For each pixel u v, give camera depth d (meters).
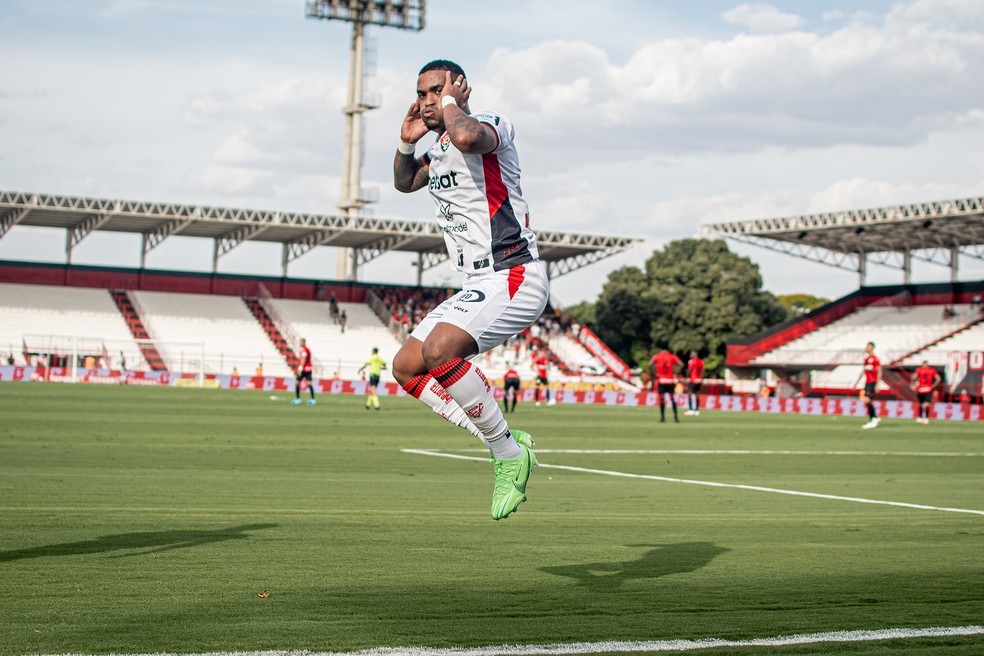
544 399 44.22
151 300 53.47
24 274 52.31
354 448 14.20
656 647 3.89
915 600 4.89
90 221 49.97
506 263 5.08
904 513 8.45
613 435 19.59
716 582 5.24
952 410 36.66
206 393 35.12
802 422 28.97
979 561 6.04
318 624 4.13
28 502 7.50
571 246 53.53
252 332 53.12
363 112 56.84
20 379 42.81
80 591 4.62
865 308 54.62
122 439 14.12
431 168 5.24
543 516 7.66
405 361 5.19
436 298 59.41
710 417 30.64
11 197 44.78
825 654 3.88
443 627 4.13
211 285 55.81
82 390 32.75
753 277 62.00
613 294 63.19
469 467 11.74
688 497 9.31
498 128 4.98
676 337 61.34
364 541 6.23
